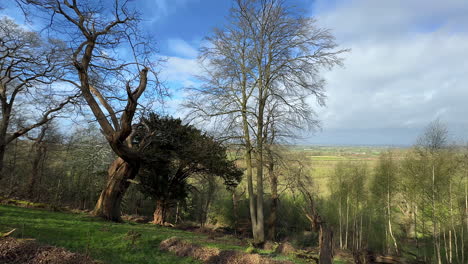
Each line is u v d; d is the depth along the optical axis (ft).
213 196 104.78
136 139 64.03
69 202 100.37
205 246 32.17
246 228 97.04
